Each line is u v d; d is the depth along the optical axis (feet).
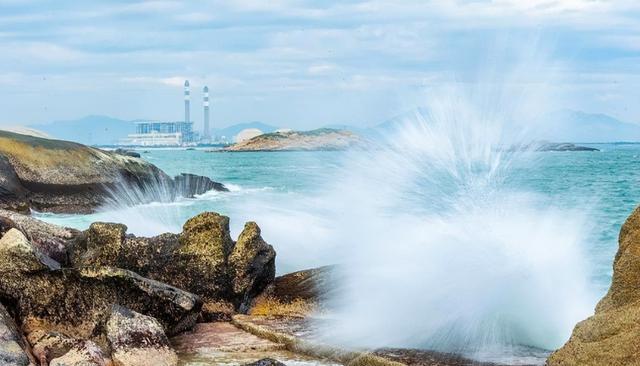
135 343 31.60
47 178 90.27
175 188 110.32
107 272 35.47
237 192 121.49
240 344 35.37
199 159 336.49
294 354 34.35
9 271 34.91
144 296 35.94
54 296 35.01
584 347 25.62
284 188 125.49
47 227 46.37
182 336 36.83
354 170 83.61
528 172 100.58
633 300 27.78
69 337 32.48
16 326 32.35
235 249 42.27
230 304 41.73
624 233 29.53
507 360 31.58
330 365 32.65
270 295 42.78
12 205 80.79
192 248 42.32
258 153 446.60
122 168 100.89
